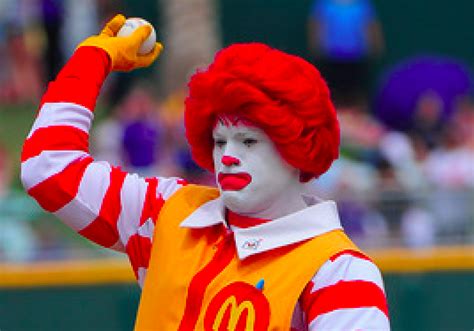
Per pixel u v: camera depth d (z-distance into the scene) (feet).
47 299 56.70
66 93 23.85
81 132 23.84
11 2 89.45
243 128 22.81
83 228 24.12
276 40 96.07
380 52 91.40
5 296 56.65
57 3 87.10
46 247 57.00
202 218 23.61
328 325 22.04
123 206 24.17
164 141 67.15
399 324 57.16
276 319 22.22
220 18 95.96
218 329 22.49
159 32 95.20
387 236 57.62
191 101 23.50
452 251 57.47
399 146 63.52
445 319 57.21
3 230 56.90
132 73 92.07
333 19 84.48
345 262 22.45
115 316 56.65
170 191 24.50
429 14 97.30
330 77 84.48
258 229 22.94
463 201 57.88
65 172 23.61
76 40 87.40
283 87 22.59
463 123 75.15
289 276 22.48
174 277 23.29
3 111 87.66
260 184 22.95
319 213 23.09
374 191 57.93
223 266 23.06
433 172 63.77
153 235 24.09
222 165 23.08
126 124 66.80
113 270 56.80
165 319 23.21
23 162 23.71
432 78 76.84
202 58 92.53
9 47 89.71
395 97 75.82
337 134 23.38
